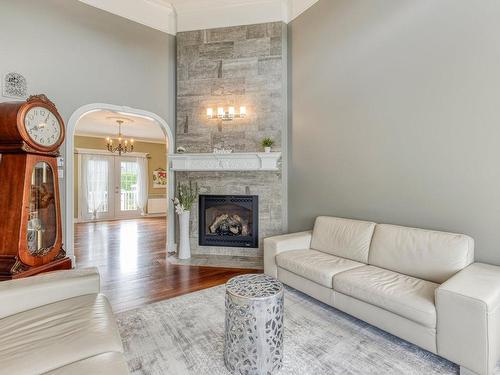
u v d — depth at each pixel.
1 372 1.08
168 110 4.52
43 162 2.83
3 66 3.17
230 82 4.28
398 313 1.94
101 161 8.88
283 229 4.21
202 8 4.36
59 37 3.56
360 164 3.21
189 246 4.32
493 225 2.20
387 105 2.92
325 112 3.63
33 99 2.67
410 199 2.75
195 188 4.41
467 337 1.63
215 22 4.33
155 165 10.02
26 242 2.60
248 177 4.25
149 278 3.40
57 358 1.17
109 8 3.97
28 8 3.33
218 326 2.29
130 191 9.50
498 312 1.64
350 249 2.88
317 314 2.50
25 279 1.75
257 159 4.06
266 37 4.18
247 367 1.68
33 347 1.23
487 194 2.22
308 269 2.63
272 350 1.70
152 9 4.36
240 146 4.25
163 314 2.48
